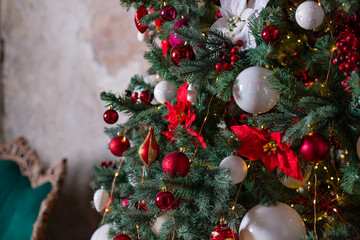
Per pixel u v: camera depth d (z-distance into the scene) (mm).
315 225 1186
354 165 1140
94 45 2723
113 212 1413
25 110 3182
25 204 2527
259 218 1188
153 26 1636
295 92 1141
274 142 1199
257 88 1150
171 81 1454
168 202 1177
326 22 1203
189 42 1287
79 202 2803
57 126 2965
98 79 2719
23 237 2412
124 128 1550
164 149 1414
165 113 1390
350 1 1035
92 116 2756
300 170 1189
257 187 1259
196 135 1272
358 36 1112
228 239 1199
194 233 1276
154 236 1426
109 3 2629
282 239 1163
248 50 1264
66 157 2900
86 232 2766
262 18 1201
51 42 2973
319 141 1078
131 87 1604
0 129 3357
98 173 1738
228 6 1326
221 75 1254
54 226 2848
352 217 1273
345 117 1093
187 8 1425
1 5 3287
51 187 2551
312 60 1233
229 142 1253
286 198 1392
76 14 2809
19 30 3172
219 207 1208
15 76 3230
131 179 1417
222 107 1460
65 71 2900
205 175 1265
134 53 2539
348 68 1021
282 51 1256
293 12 1217
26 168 2838
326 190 1395
